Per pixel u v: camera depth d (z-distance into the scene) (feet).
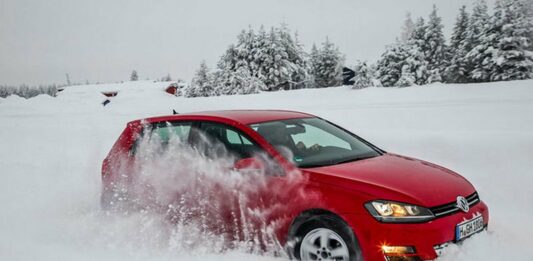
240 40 169.68
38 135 56.54
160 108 96.68
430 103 72.38
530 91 73.61
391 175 13.19
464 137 27.55
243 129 15.28
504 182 21.97
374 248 11.75
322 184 12.86
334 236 12.33
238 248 14.46
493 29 101.30
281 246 13.47
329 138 16.35
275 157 14.10
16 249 15.79
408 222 11.69
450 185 13.32
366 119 56.34
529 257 12.92
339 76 186.09
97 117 81.87
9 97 132.05
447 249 11.87
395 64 129.29
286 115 17.21
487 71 103.24
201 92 168.45
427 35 136.87
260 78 165.48
